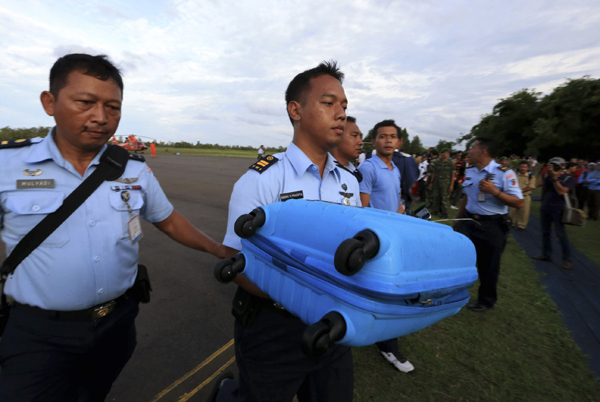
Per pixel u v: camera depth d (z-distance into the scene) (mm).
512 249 5785
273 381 1246
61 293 1148
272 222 1015
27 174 1129
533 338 2943
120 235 1262
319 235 848
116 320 1326
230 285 3898
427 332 3018
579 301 3713
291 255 889
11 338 1158
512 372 2490
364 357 2639
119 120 1244
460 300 938
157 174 15531
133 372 2395
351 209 894
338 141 1265
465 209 3467
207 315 3225
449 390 2289
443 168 8312
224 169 19516
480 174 3266
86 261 1172
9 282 1171
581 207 10078
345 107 1274
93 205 1195
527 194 7242
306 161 1256
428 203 9188
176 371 2424
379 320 745
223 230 6332
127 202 1286
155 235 5781
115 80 1181
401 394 2238
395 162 3830
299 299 895
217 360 2562
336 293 765
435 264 830
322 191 1337
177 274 4176
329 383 1294
